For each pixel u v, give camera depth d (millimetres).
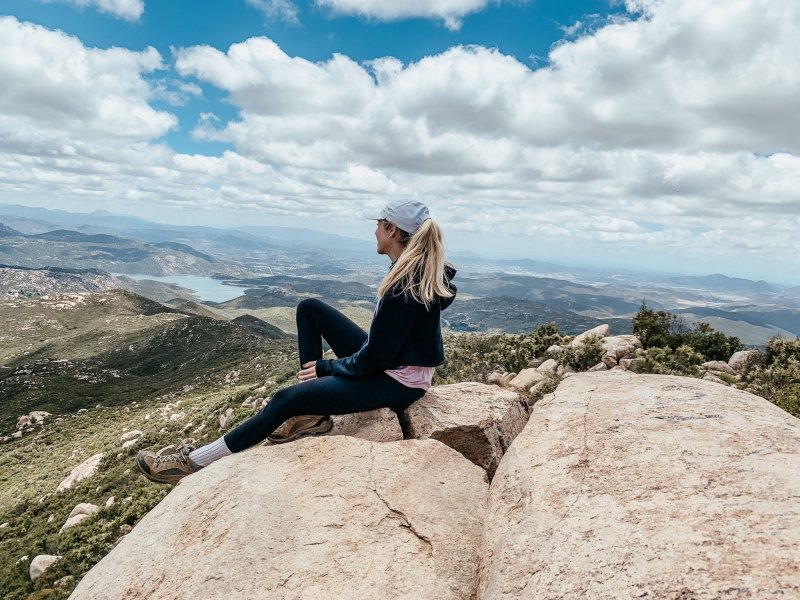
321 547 3037
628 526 2400
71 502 51906
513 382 33750
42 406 118375
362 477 3664
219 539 3154
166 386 139375
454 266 4176
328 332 4668
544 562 2371
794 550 1908
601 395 4273
